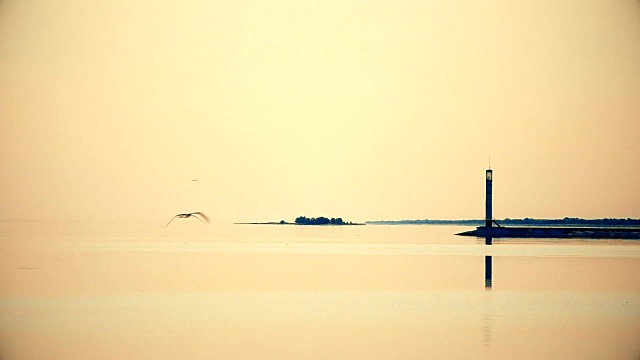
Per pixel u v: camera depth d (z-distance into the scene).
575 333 5.59
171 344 5.29
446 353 5.07
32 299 6.58
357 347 5.22
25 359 5.19
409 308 6.42
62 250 6.91
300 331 5.64
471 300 6.77
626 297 6.87
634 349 5.40
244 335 5.56
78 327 5.68
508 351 5.15
